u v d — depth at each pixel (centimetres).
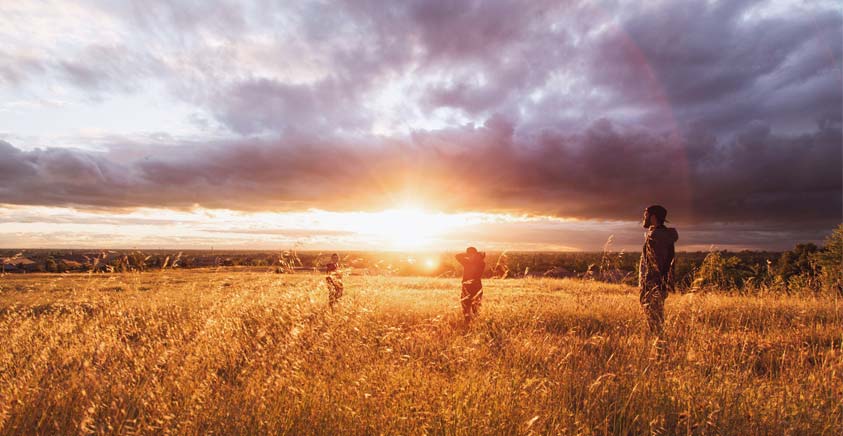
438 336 650
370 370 446
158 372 445
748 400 385
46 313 611
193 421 341
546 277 1390
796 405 368
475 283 779
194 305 710
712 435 329
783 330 662
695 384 413
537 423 332
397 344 561
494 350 566
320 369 466
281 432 332
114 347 526
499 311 799
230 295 695
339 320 562
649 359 457
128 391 392
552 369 468
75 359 481
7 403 357
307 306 588
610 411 369
